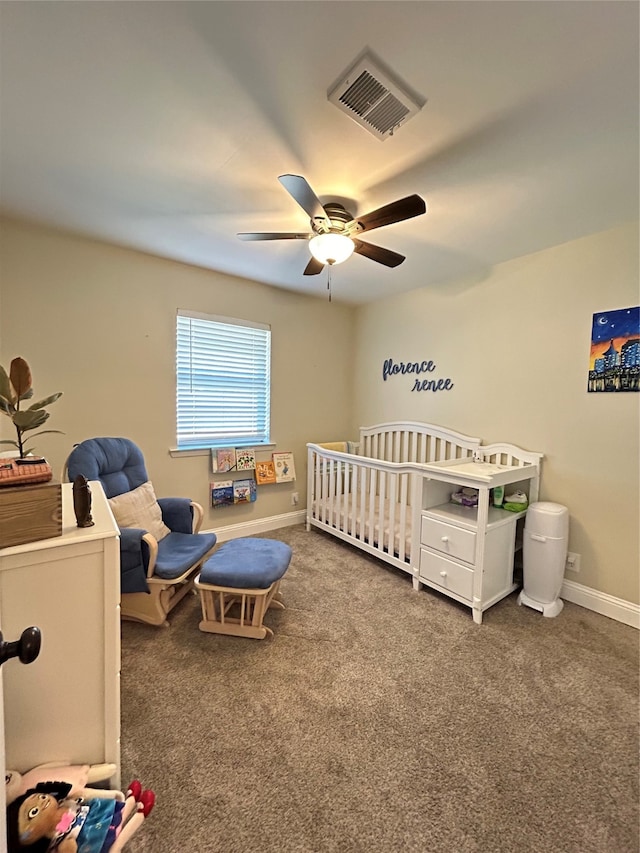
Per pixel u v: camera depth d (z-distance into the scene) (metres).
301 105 1.31
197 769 1.24
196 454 3.12
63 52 1.12
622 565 2.19
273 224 2.25
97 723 1.05
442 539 2.32
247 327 3.34
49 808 0.86
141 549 1.96
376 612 2.21
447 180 1.74
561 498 2.44
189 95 1.28
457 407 3.08
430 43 1.08
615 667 1.77
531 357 2.59
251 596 2.01
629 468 2.16
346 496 3.12
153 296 2.81
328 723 1.43
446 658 1.82
